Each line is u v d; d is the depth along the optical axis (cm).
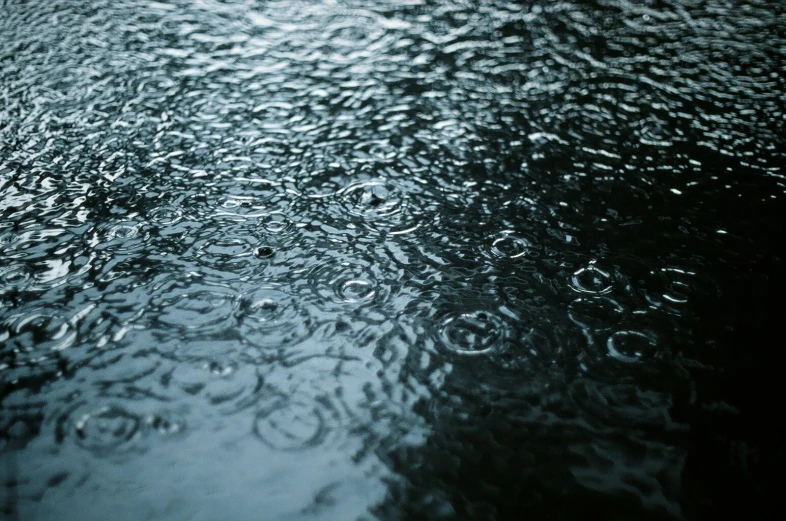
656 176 144
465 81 170
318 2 205
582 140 152
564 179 142
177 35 179
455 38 188
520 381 110
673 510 99
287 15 195
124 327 112
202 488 99
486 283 122
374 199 136
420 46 183
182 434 103
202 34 180
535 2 213
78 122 148
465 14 203
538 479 101
